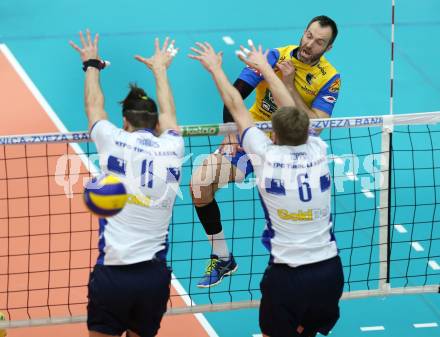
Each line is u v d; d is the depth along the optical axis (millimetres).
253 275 26031
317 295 18406
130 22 42281
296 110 18266
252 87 23125
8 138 19906
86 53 19609
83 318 21078
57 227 28031
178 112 34969
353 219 28953
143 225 18078
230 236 27906
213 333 23500
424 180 31312
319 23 22500
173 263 26453
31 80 37312
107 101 35531
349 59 39625
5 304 24266
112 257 17938
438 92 37281
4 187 29891
